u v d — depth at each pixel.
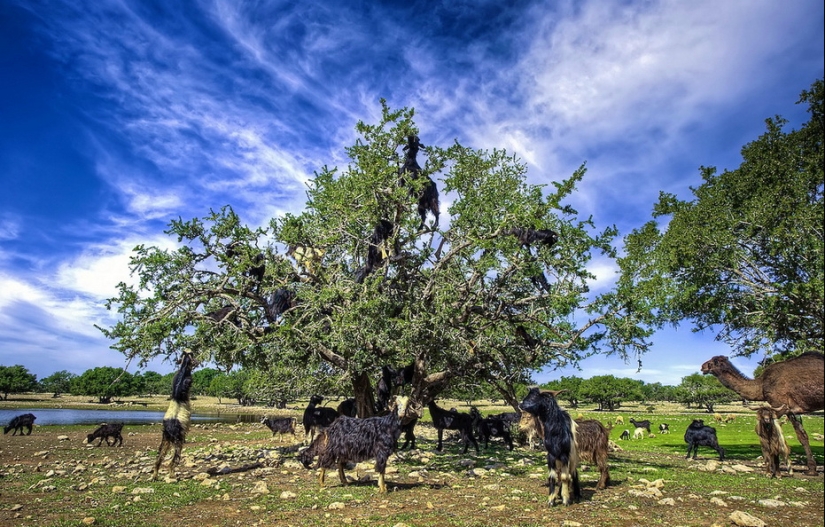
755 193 16.91
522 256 13.98
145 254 14.39
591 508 8.52
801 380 8.66
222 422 44.94
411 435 19.55
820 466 14.70
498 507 8.55
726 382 9.91
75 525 7.63
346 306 13.92
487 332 15.09
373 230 15.40
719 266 17.06
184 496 9.80
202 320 14.41
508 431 20.22
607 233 13.84
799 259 14.51
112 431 22.06
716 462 15.27
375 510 8.55
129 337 13.47
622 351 14.02
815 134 12.65
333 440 10.68
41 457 17.62
